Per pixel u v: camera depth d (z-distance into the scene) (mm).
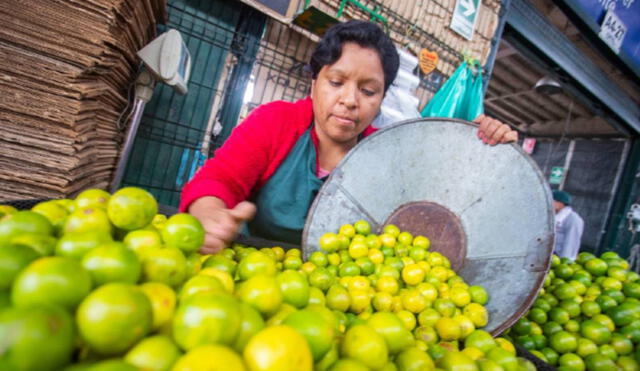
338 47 1533
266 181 1849
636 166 7227
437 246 1688
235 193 1608
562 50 5105
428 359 810
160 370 515
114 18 2117
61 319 475
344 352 749
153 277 692
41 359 435
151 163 3350
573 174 8391
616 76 6406
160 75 2562
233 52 3484
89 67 2090
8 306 524
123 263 610
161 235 836
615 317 1529
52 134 2021
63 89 2006
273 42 3691
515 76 6414
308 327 669
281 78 3811
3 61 1876
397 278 1465
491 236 1543
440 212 1705
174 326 578
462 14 4023
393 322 893
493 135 1572
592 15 4965
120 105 2900
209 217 1141
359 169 1626
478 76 3898
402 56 3387
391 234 1657
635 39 5613
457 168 1679
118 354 540
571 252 5418
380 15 3580
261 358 544
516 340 1486
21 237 676
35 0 1924
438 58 4020
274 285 766
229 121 3570
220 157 1641
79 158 2125
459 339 1205
